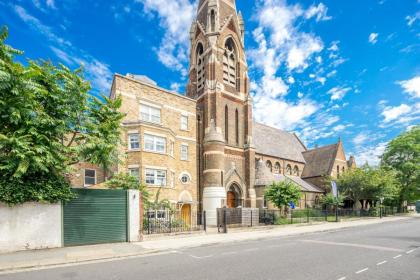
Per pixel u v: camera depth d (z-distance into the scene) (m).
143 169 23.19
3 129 11.78
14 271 9.31
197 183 31.62
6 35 11.76
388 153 51.41
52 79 13.15
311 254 11.61
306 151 53.66
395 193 44.94
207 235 18.05
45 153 12.02
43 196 12.52
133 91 26.09
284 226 24.17
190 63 40.50
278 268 9.13
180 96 30.19
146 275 8.50
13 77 11.21
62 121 12.55
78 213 13.89
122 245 13.88
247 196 34.41
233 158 34.62
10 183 11.93
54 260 10.43
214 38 35.53
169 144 25.78
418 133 49.50
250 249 13.12
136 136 23.78
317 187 46.38
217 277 8.12
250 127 36.69
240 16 41.19
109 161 14.35
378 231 21.20
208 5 37.03
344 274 8.36
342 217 35.59
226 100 35.59
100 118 14.98
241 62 38.62
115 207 14.98
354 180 39.75
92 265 10.09
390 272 8.59
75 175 22.17
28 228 12.51
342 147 50.06
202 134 33.50
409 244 14.36
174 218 21.38
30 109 11.80
